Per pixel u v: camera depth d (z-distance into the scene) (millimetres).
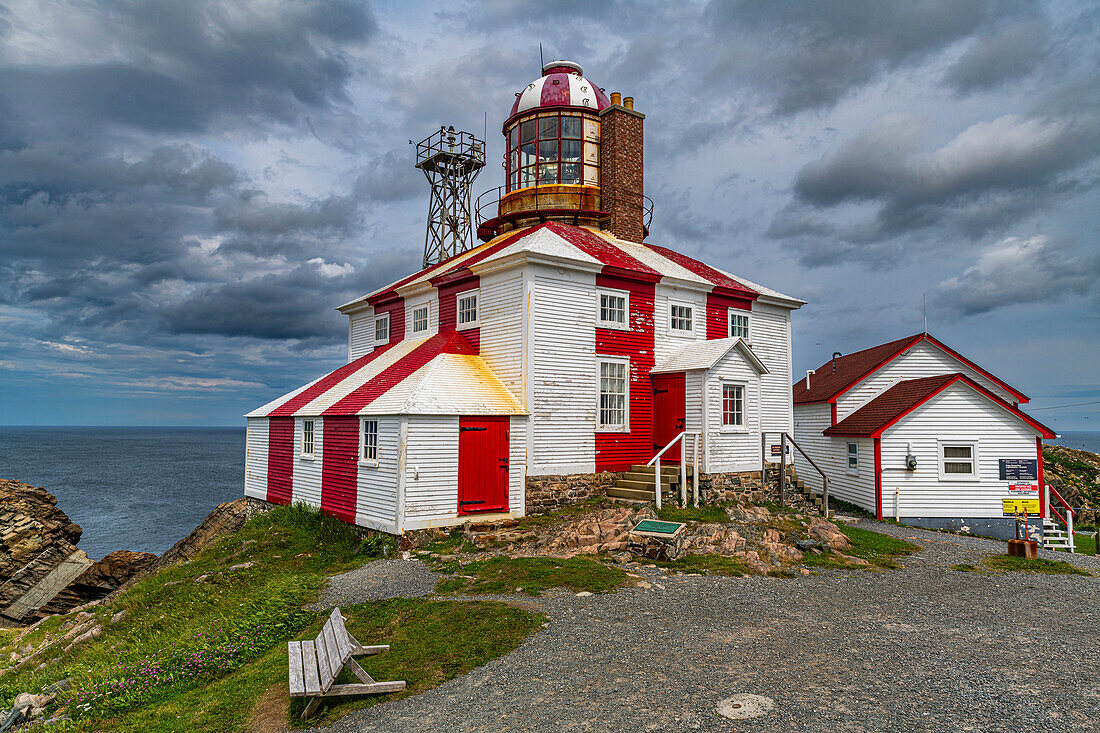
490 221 27062
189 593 14742
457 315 21031
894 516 23094
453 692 7684
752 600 11102
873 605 11062
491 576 12508
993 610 10922
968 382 23047
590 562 13266
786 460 23281
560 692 7484
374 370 21078
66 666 12039
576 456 18531
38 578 27969
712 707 6969
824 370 33031
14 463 111938
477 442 16656
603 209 24828
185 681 9445
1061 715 6754
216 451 164875
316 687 7484
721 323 22609
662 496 17812
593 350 19156
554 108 25656
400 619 10266
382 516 16062
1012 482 22531
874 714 6770
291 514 20047
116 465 112000
